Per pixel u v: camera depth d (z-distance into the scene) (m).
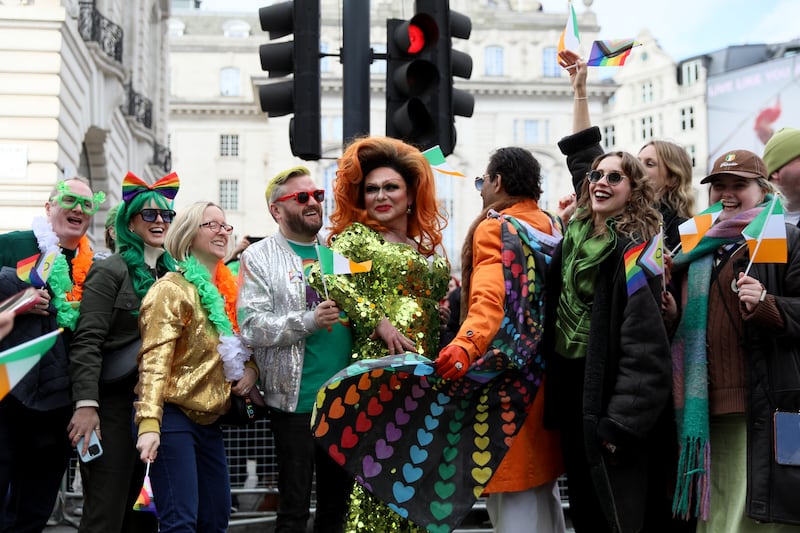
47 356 4.58
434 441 4.11
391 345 4.16
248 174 58.78
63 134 16.77
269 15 6.14
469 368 4.07
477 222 4.43
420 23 6.03
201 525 4.48
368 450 4.07
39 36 16.39
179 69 61.03
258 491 6.71
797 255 3.79
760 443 3.62
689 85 59.53
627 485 3.74
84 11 19.05
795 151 4.43
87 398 4.47
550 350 4.19
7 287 4.55
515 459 4.10
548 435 4.22
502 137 55.75
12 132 16.17
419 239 4.63
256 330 4.35
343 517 4.41
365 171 4.45
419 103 5.89
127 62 25.20
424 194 4.49
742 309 3.67
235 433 6.86
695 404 3.82
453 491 4.05
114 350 4.67
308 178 4.69
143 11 27.23
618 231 3.92
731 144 55.19
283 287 4.50
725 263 3.94
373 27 55.12
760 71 53.88
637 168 4.02
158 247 4.96
